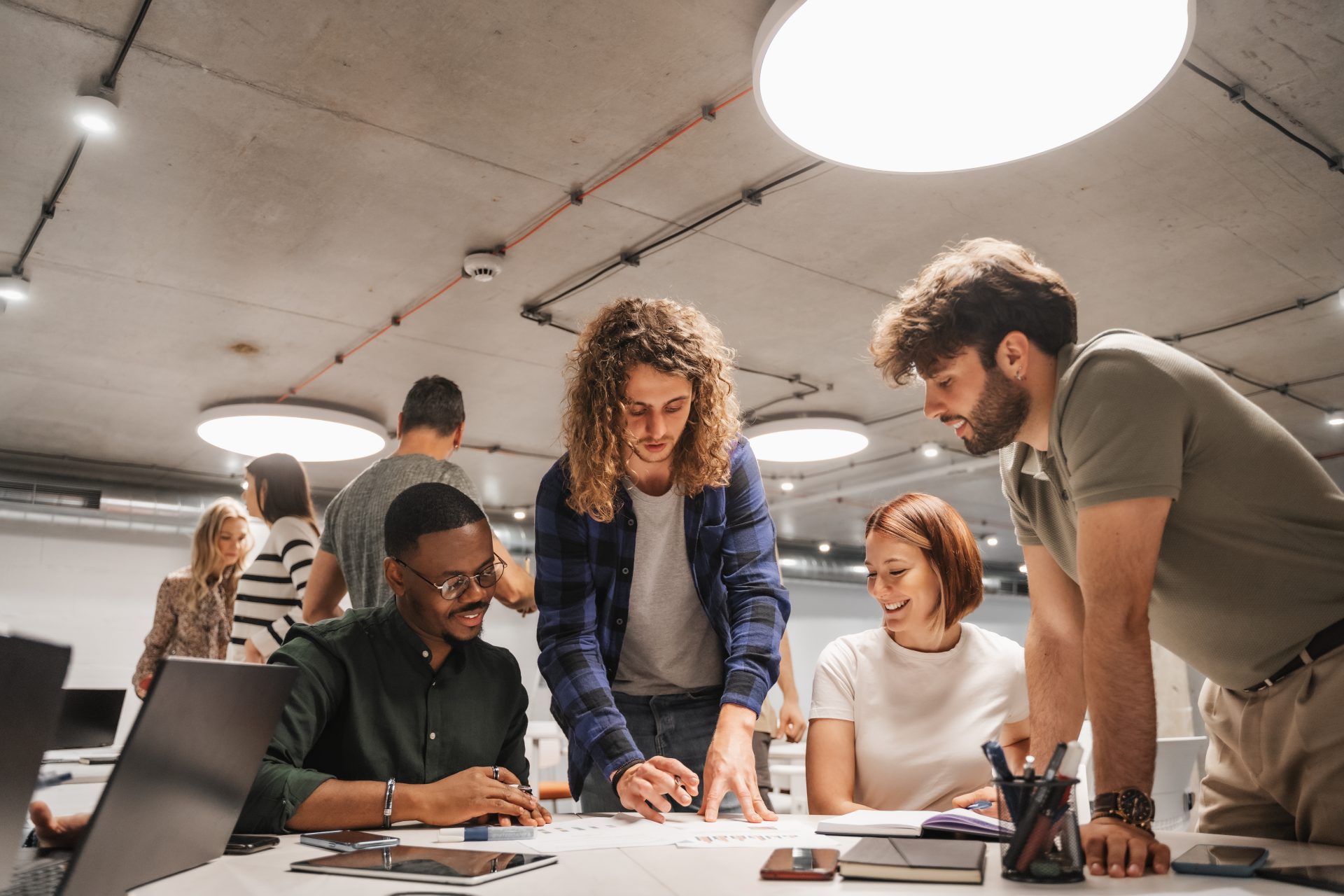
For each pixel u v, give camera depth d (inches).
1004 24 95.7
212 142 148.4
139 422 284.0
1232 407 49.2
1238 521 50.1
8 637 33.4
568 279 197.2
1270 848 46.0
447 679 67.7
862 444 287.1
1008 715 76.9
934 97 105.8
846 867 37.4
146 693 33.4
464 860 41.7
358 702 64.6
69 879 31.9
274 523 136.5
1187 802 89.2
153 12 120.6
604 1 119.9
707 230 177.8
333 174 158.1
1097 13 94.0
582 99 139.6
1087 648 47.3
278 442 270.7
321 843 47.9
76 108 138.6
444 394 113.7
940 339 53.1
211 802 41.4
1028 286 52.5
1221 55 132.7
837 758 76.5
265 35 125.2
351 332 222.1
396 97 138.2
